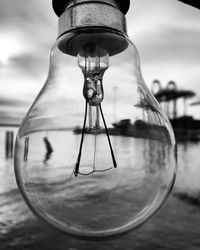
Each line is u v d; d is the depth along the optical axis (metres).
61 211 0.08
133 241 0.86
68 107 0.09
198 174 1.65
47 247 0.81
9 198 1.20
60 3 0.09
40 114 0.09
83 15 0.09
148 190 0.09
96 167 0.08
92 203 0.08
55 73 0.10
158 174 0.09
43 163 0.08
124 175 0.08
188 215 1.04
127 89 0.09
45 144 0.08
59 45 0.09
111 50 0.09
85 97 0.09
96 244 0.84
